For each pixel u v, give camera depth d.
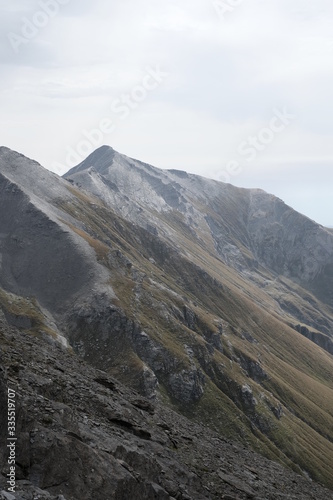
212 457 44.34
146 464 28.86
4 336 44.88
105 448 27.05
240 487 38.12
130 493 24.30
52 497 19.88
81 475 22.95
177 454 38.44
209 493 33.47
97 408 36.88
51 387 33.44
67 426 26.88
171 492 29.12
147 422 43.28
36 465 21.94
